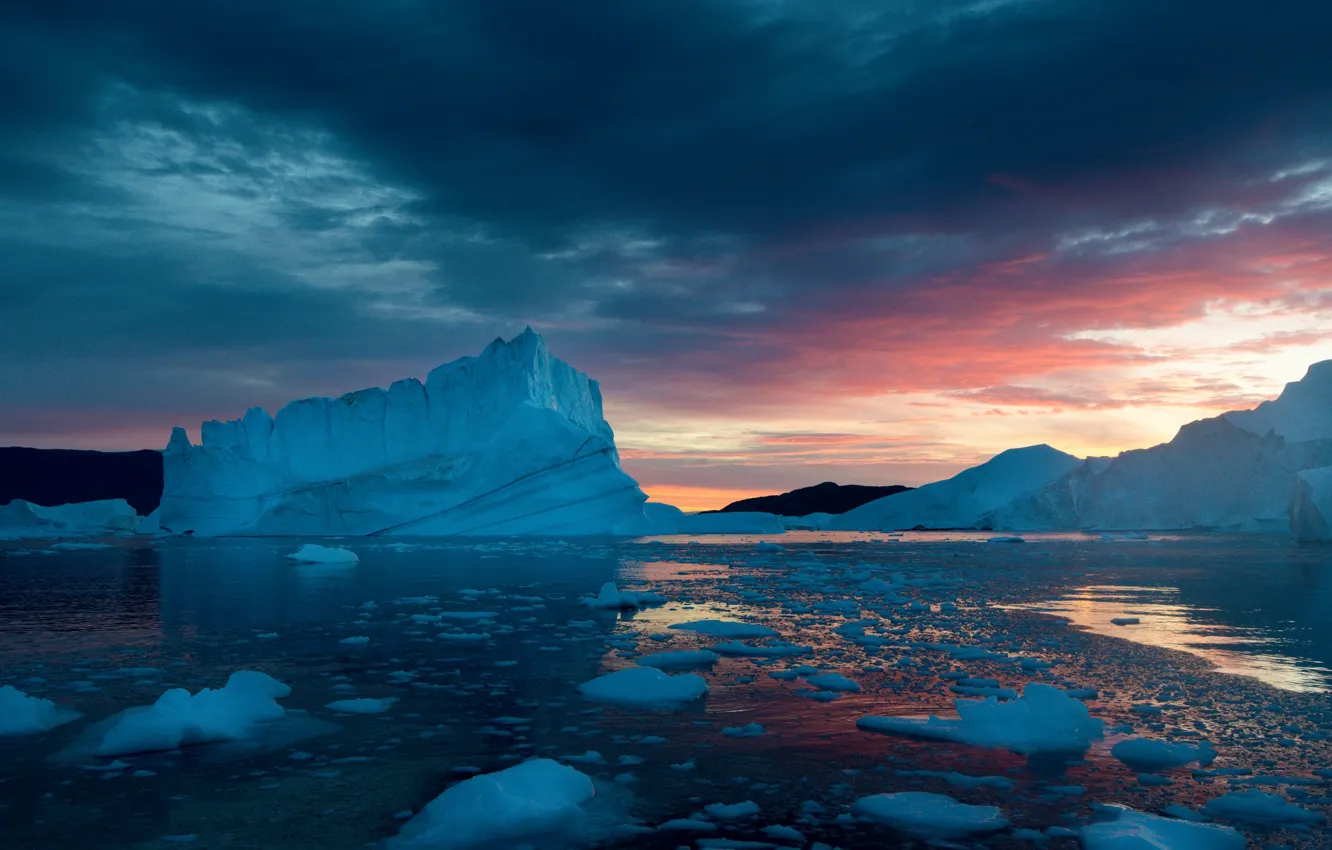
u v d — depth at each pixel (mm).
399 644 9156
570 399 38281
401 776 5082
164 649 8789
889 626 10797
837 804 4676
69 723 6145
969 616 11688
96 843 4125
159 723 5602
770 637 9906
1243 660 8438
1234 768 5270
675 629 10266
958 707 6219
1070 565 21188
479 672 7789
